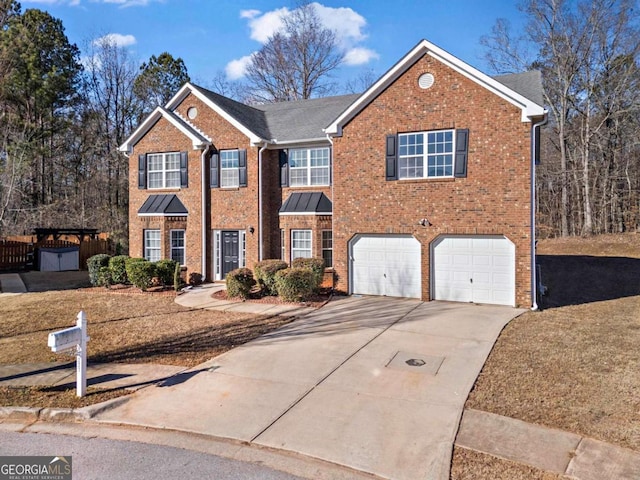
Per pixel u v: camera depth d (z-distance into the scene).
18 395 7.27
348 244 16.08
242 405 6.91
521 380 7.76
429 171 14.81
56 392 7.39
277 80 40.06
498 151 13.74
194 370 8.43
